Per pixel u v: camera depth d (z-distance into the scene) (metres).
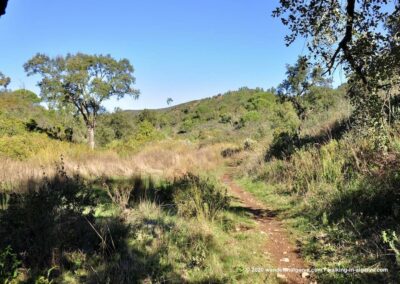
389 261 4.53
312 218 7.22
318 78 7.09
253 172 14.73
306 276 4.93
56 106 33.41
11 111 33.28
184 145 28.84
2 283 3.62
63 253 4.66
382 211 6.21
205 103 115.62
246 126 40.12
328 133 13.78
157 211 7.11
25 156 13.71
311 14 6.21
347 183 7.95
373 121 6.41
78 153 15.90
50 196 5.80
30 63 32.06
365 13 6.12
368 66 6.18
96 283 4.16
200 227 6.18
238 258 5.40
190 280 4.57
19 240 4.62
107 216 6.48
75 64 32.91
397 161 6.66
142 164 14.62
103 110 36.16
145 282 4.29
